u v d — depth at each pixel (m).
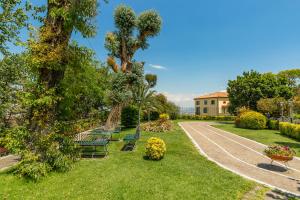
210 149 14.28
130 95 25.48
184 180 7.98
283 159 10.30
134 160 10.65
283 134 22.62
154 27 24.84
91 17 9.55
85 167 9.38
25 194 6.74
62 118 10.28
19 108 12.66
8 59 12.15
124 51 25.61
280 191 7.41
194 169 9.37
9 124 12.75
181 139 18.00
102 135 16.22
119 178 8.05
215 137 20.17
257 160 11.73
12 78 12.72
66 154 9.53
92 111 29.03
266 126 28.91
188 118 53.50
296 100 32.00
